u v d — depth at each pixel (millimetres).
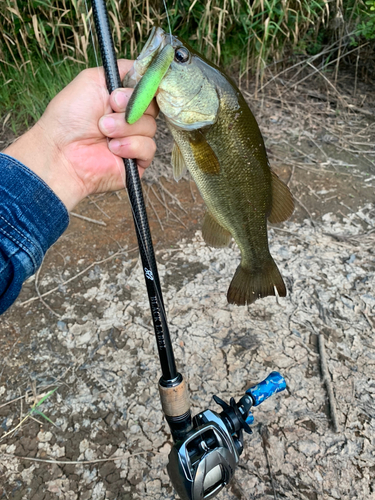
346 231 615
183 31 842
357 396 430
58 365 468
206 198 331
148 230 266
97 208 666
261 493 370
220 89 295
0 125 788
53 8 729
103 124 260
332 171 732
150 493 374
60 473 387
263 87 933
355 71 966
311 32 942
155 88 236
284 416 419
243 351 474
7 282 225
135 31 839
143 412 428
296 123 850
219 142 307
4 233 222
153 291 265
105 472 387
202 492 238
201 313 514
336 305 516
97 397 440
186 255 590
